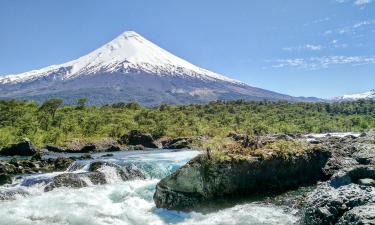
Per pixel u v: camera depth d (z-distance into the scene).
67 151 69.44
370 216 17.27
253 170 28.95
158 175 40.19
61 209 26.19
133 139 78.31
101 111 122.94
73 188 33.00
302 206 24.56
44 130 88.50
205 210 26.03
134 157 52.59
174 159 48.00
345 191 21.50
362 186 22.25
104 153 65.81
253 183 28.95
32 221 23.94
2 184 34.00
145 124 109.62
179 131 100.75
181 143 76.50
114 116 112.94
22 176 36.28
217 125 118.94
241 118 135.88
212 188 27.22
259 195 28.80
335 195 21.11
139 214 25.66
